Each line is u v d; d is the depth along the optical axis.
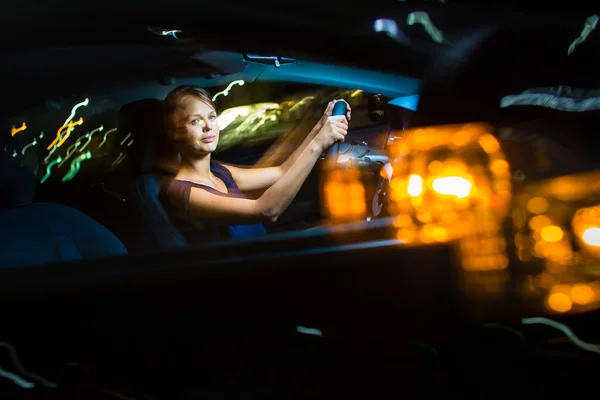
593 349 2.07
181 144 2.81
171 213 2.75
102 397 2.08
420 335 2.16
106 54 2.48
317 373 2.14
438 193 2.26
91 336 2.20
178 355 2.19
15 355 2.18
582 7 2.47
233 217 2.70
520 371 2.03
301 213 2.89
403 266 2.18
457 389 2.01
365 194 2.51
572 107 2.40
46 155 2.60
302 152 2.76
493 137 2.35
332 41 2.49
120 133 2.73
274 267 2.20
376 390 2.04
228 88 2.87
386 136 2.59
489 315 2.15
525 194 2.25
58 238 2.50
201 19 2.40
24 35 2.33
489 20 2.52
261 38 2.50
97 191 2.70
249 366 2.17
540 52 2.49
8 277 2.23
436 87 2.48
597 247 2.15
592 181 2.24
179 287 2.20
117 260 2.28
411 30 2.52
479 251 2.17
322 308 2.20
